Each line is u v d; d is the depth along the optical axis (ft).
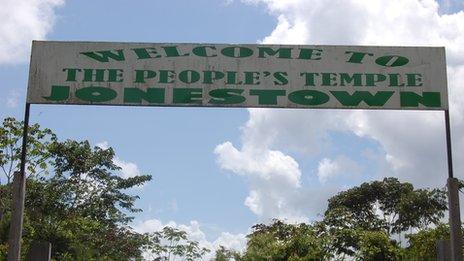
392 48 37.60
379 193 149.79
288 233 122.93
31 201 104.37
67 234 98.78
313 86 37.14
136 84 36.96
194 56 37.37
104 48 37.35
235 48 37.47
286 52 37.47
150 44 37.45
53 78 36.94
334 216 125.80
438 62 37.45
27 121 36.37
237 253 111.34
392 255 93.61
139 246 144.25
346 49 37.58
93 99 36.78
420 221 140.15
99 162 130.31
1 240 73.67
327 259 97.14
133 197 139.95
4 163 84.17
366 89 37.14
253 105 36.88
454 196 35.37
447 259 35.63
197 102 36.81
